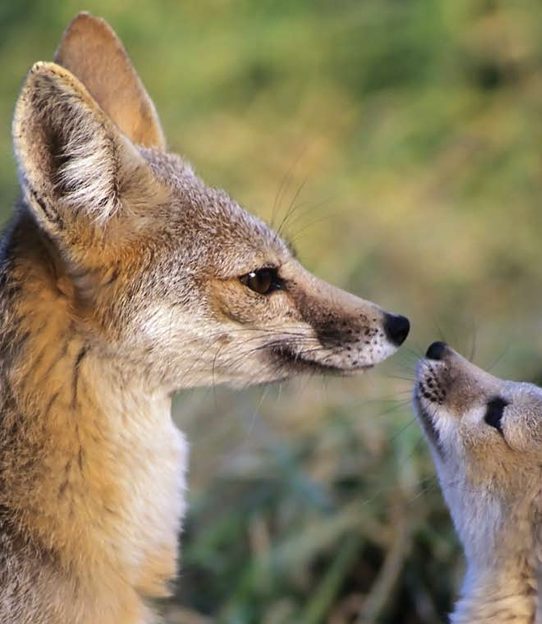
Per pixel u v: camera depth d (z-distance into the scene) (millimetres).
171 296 8531
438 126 18578
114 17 20188
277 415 13156
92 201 8188
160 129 9805
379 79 19406
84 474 8289
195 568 11992
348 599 11367
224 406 13484
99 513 8336
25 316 8266
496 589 8633
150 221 8500
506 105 18469
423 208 17750
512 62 18625
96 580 8336
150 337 8461
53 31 20188
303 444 12414
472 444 8812
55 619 8148
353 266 16328
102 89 9625
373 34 19594
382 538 11438
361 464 12000
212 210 8789
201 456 12961
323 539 11500
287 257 8992
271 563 11461
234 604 11305
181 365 8633
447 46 18984
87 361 8320
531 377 13094
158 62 19984
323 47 19766
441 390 9117
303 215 17469
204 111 19484
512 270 16750
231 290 8719
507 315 15508
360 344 9000
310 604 11172
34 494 8164
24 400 8195
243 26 20203
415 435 11781
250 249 8797
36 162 7910
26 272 8297
